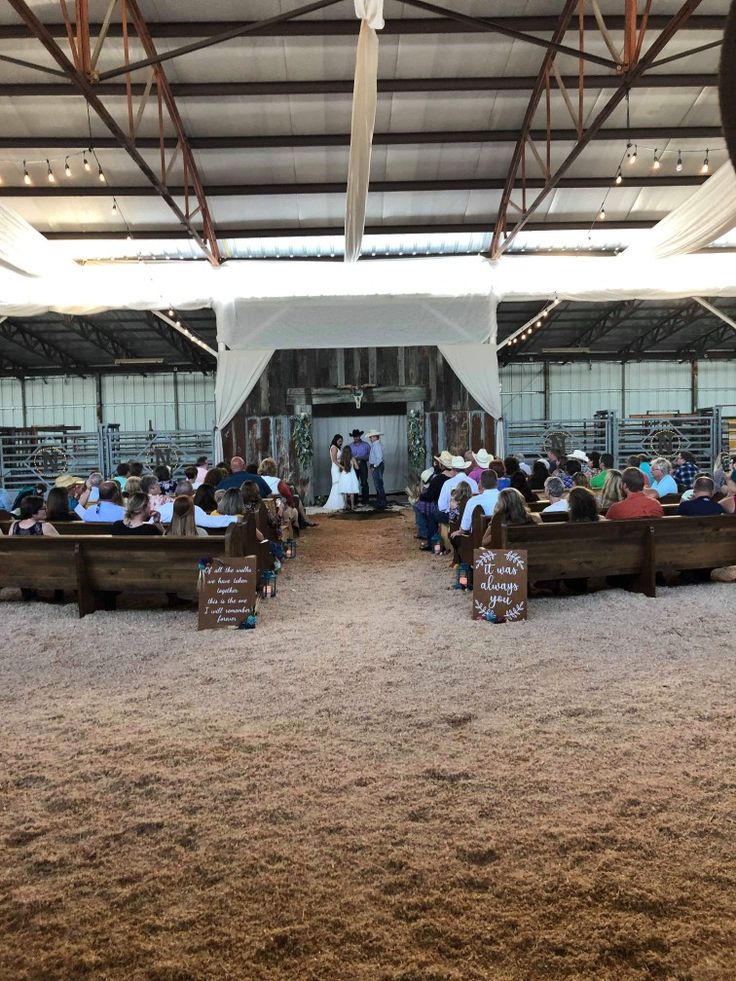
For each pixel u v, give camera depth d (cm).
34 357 2398
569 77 1104
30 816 280
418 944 208
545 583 707
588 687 416
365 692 415
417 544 1059
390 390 1747
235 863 248
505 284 1587
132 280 1556
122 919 221
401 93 1153
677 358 2534
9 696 415
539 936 210
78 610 605
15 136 1190
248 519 648
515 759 324
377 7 654
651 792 291
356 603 658
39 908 226
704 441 1841
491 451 1739
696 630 529
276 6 964
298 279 1593
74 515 779
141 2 946
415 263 1580
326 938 211
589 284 1573
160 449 1745
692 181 1346
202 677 446
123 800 291
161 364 2362
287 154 1279
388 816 277
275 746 341
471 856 249
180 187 1338
